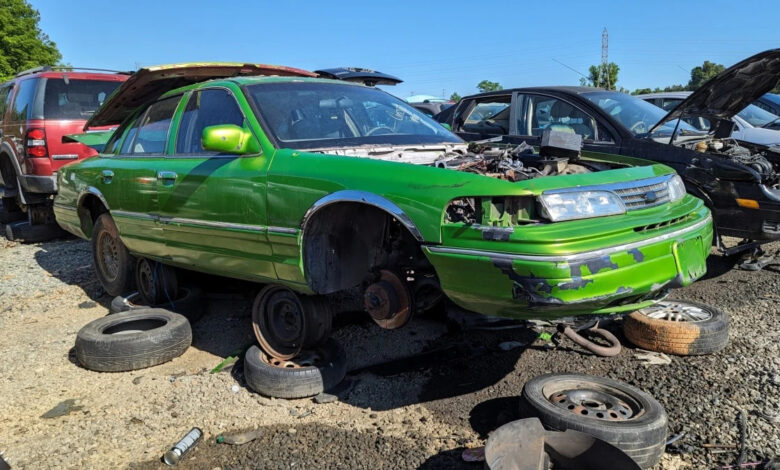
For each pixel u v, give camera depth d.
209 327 4.74
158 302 4.88
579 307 2.68
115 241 5.12
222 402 3.47
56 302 5.45
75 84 7.74
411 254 3.45
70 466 2.89
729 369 3.56
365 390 3.54
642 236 2.84
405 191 2.94
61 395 3.64
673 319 3.98
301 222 3.26
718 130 6.26
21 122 7.69
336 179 3.16
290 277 3.42
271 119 3.71
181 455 2.92
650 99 8.89
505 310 2.78
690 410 3.12
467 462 2.73
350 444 2.96
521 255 2.61
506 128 7.16
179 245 4.19
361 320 4.66
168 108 4.58
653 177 3.31
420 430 3.06
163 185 4.17
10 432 3.22
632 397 2.97
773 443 2.81
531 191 2.73
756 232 4.95
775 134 7.42
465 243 2.77
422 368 3.79
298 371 3.45
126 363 3.91
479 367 3.76
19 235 8.10
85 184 5.26
